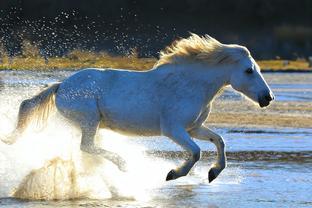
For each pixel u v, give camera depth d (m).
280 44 159.62
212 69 29.95
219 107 65.31
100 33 115.88
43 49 81.50
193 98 29.69
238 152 41.62
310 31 165.88
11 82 58.91
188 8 149.12
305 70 124.75
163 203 28.64
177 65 29.94
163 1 142.62
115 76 30.02
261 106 29.89
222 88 30.38
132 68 76.94
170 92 29.64
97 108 29.78
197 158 29.17
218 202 29.00
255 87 29.84
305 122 56.38
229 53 29.80
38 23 121.62
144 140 44.19
